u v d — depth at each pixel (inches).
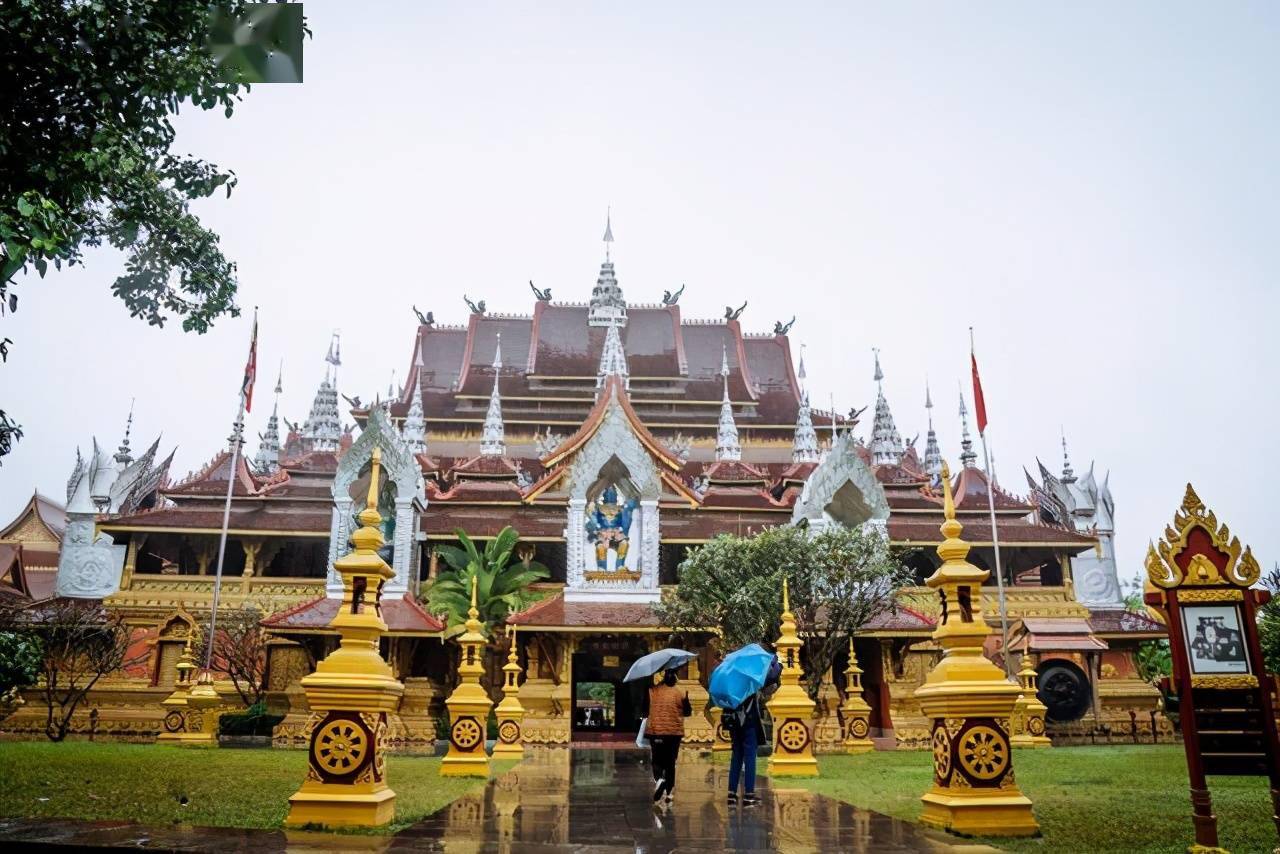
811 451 1984.5
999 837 351.6
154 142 528.4
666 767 485.1
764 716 1124.5
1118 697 1583.4
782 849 325.4
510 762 834.2
